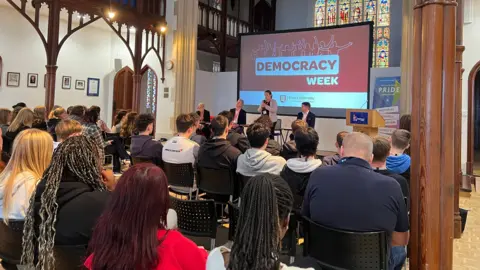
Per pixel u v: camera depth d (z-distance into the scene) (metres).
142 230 1.10
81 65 10.47
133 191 1.12
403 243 1.89
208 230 2.59
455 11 1.88
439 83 1.87
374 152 2.43
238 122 7.79
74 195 1.56
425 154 1.89
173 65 9.79
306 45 9.25
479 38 7.43
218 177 3.36
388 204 1.77
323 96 9.06
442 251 1.88
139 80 9.40
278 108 9.64
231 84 10.61
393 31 11.94
